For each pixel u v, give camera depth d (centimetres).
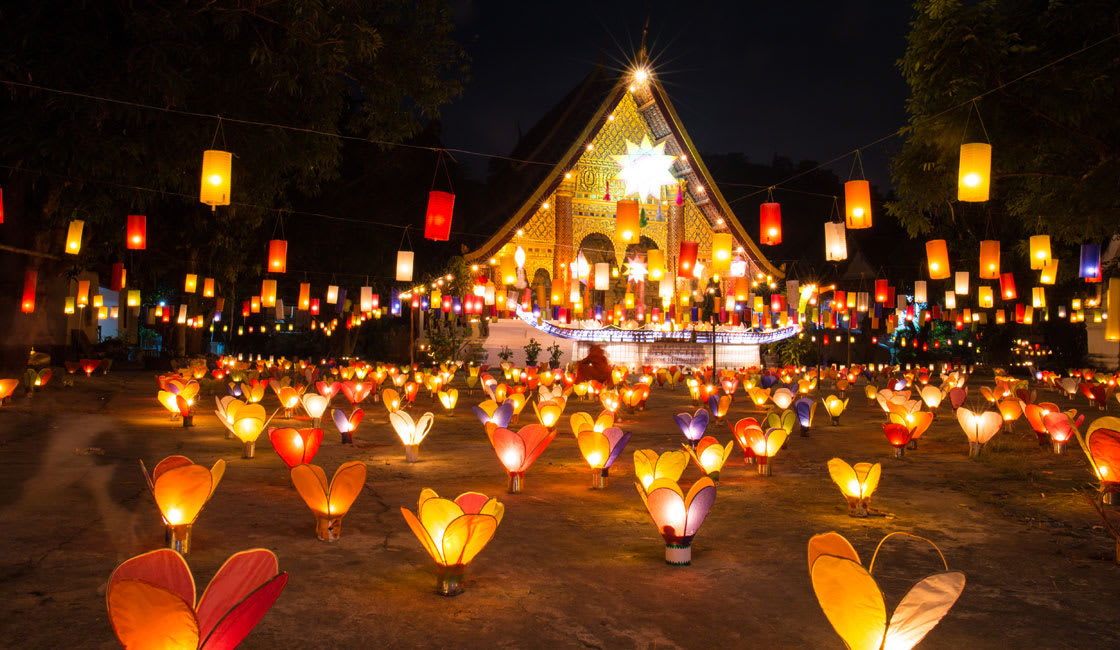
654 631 359
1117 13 941
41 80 1058
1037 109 990
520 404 1311
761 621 373
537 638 348
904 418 998
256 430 868
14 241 1503
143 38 1063
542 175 3080
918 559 488
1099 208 1023
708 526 575
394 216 3616
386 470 815
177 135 1186
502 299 2548
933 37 1005
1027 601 409
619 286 3247
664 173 3161
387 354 3969
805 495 698
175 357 2577
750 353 3381
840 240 1195
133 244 1353
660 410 1619
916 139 1090
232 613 253
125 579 248
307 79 1324
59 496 633
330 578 429
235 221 2211
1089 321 3153
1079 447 1019
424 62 1519
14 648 324
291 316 4409
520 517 596
